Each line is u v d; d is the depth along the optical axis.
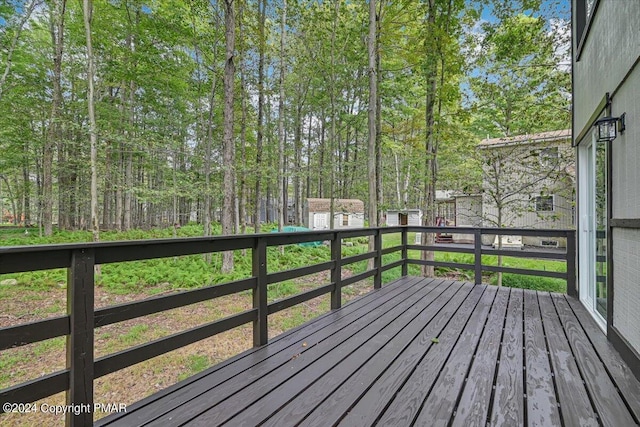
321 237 3.27
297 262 9.70
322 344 2.49
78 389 1.42
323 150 13.03
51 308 5.69
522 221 11.69
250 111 12.20
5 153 11.98
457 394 1.79
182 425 1.47
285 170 13.40
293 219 28.91
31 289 6.82
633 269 2.20
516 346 2.50
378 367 2.11
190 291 1.96
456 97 7.96
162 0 8.92
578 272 3.93
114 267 8.34
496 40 7.33
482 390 1.84
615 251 2.57
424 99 11.84
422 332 2.79
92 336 1.48
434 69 7.84
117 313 1.59
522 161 7.91
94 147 8.32
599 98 3.04
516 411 1.63
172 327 4.90
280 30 11.18
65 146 12.05
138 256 1.73
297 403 1.67
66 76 11.99
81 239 11.80
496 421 1.55
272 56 12.34
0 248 1.19
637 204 2.13
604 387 1.89
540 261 10.36
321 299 6.57
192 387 1.81
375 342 2.55
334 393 1.78
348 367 2.10
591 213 3.65
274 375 1.97
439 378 1.97
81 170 10.66
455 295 4.14
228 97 8.48
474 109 8.12
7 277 7.44
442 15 7.47
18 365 3.73
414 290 4.40
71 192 13.53
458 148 8.70
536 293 4.25
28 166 15.54
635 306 2.15
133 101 12.35
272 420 1.52
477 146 8.44
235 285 2.27
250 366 2.10
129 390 3.17
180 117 12.27
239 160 11.38
